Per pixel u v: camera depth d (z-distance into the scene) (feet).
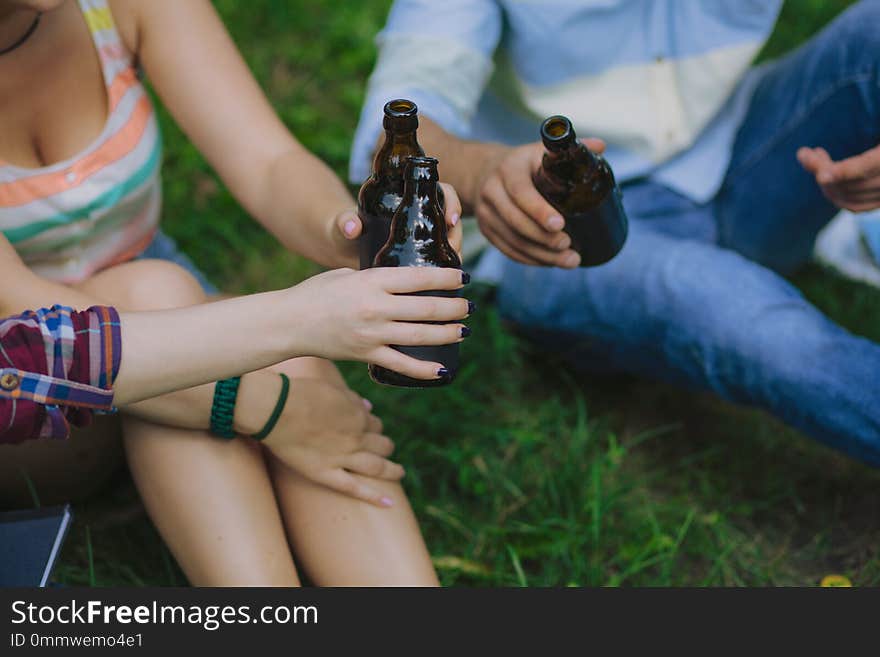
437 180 5.44
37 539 5.87
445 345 5.43
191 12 7.27
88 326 5.10
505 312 9.50
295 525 6.90
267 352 5.22
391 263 5.43
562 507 8.62
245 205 7.35
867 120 8.45
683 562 8.35
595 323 8.64
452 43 8.14
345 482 6.74
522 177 6.86
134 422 6.64
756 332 7.64
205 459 6.61
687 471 9.06
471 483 8.79
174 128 11.60
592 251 7.09
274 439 6.59
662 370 8.65
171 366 5.19
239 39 13.08
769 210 9.23
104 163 6.93
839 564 8.38
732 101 9.32
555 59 8.60
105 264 7.34
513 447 9.11
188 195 11.07
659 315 8.09
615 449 8.94
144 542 8.05
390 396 9.20
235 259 10.68
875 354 7.48
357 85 12.75
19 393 5.06
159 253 8.11
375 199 5.90
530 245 7.11
